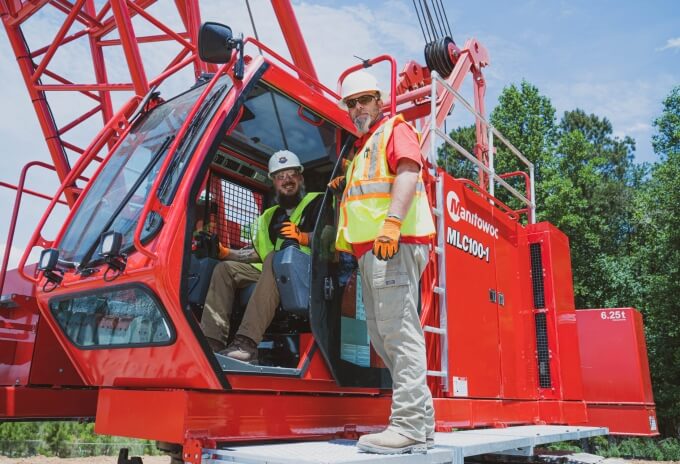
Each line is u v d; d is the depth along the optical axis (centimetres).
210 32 276
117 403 289
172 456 291
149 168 297
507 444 357
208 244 371
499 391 500
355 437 330
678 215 1798
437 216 448
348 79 319
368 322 295
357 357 338
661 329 1784
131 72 664
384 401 365
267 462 219
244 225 446
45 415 402
